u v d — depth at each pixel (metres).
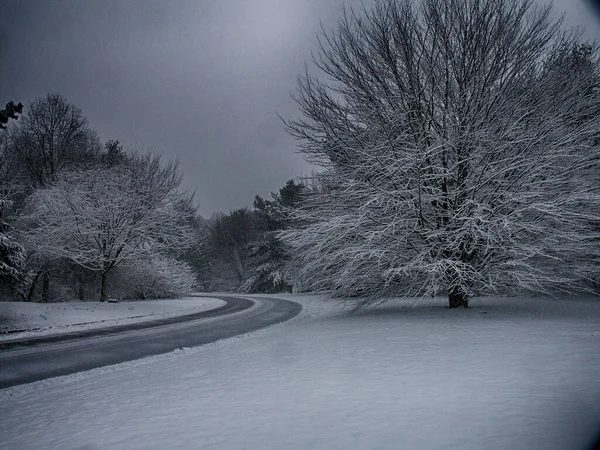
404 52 16.95
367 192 16.42
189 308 27.72
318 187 19.34
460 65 16.38
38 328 18.64
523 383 5.90
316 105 18.30
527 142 15.34
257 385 7.01
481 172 15.11
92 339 15.81
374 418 4.84
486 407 4.96
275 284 50.25
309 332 13.73
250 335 15.13
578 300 20.08
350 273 16.94
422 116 16.66
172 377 8.48
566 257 16.02
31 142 34.78
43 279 31.61
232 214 72.38
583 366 6.67
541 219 15.46
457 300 17.48
